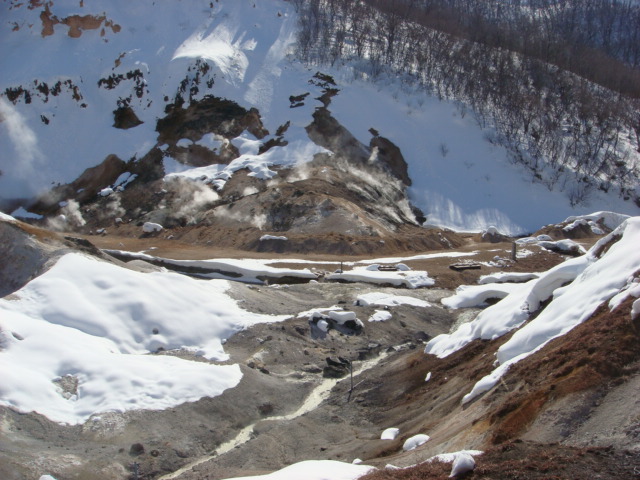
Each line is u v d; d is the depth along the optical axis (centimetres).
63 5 7012
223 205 5272
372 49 7694
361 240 4491
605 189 6347
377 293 3147
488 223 5741
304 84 6825
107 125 6294
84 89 6500
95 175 5875
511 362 1577
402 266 3850
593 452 992
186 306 2452
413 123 6612
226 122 6250
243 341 2389
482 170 6253
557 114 6975
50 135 6162
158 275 2542
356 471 1217
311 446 1697
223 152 6000
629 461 947
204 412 1852
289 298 2973
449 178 6147
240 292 2753
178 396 1880
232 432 1819
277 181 5544
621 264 1673
